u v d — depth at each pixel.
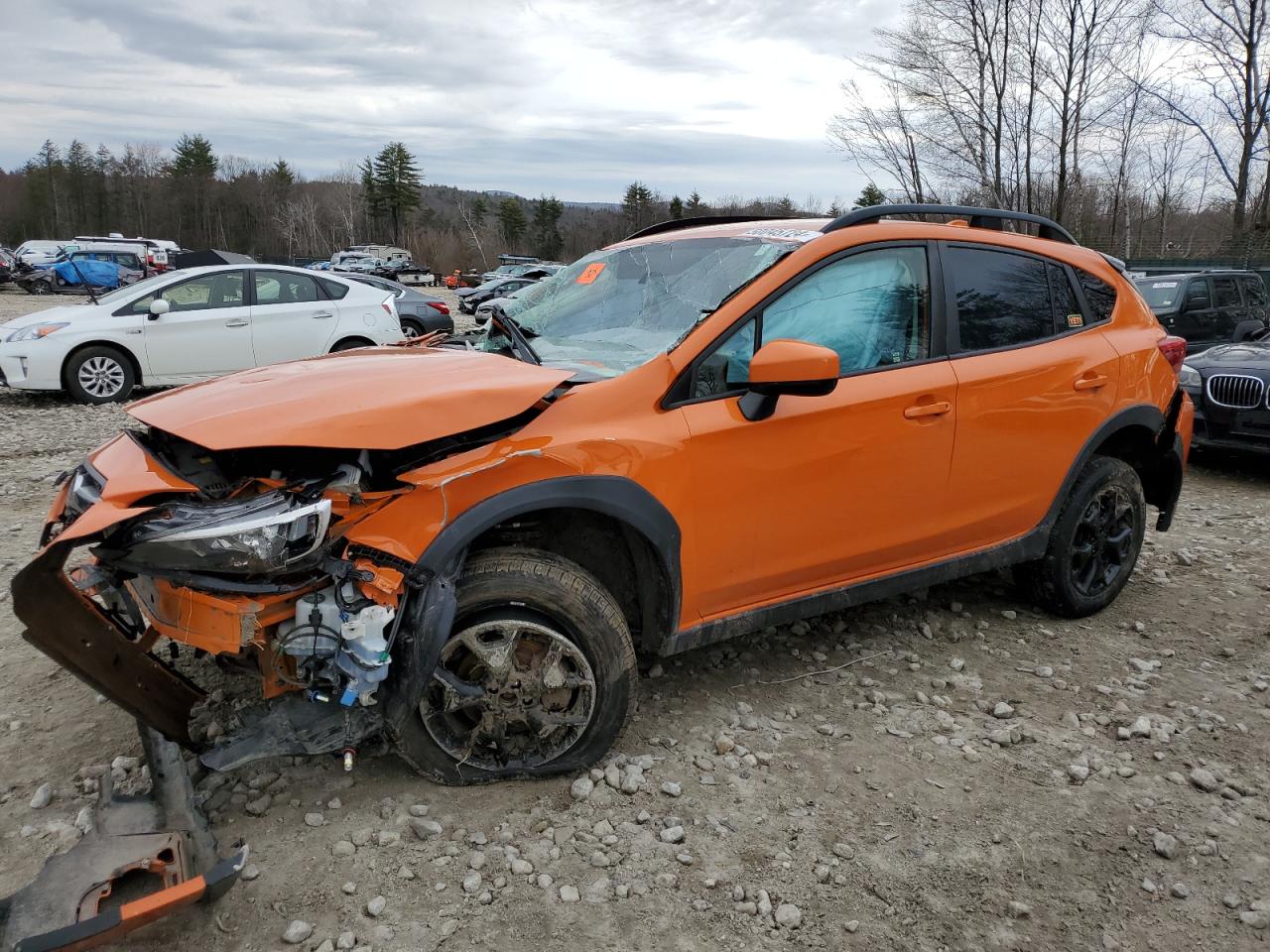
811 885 2.54
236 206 107.12
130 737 3.19
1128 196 25.97
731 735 3.27
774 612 3.30
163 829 2.44
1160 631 4.32
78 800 2.83
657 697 3.54
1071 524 4.14
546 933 2.33
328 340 11.07
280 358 10.90
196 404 2.71
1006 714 3.47
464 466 2.58
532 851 2.62
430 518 2.54
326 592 2.47
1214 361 7.88
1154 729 3.38
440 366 2.97
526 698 2.79
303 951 2.24
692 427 2.94
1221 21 23.11
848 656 3.94
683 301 3.48
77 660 2.48
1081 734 3.37
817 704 3.53
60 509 2.76
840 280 3.35
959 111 20.20
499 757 2.88
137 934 2.27
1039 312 3.96
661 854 2.63
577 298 3.83
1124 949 2.33
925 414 3.44
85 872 2.26
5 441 8.23
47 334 10.02
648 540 2.90
